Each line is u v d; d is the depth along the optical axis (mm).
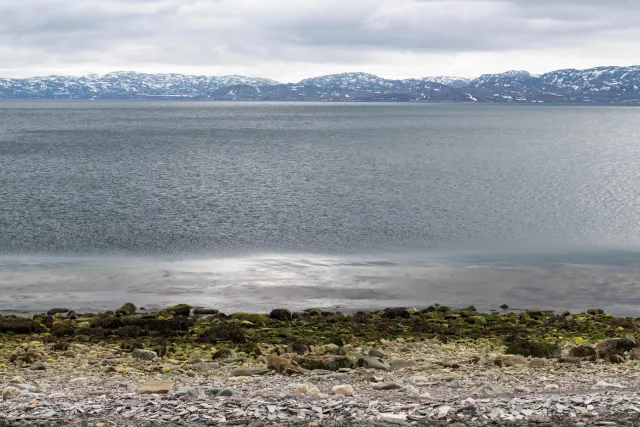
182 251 44469
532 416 12891
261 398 14781
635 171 92688
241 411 13367
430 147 140500
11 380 17547
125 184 76625
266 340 24422
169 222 54531
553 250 45594
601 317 29828
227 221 55375
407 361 20328
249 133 190750
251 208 61812
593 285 36812
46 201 63750
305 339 24453
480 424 12500
